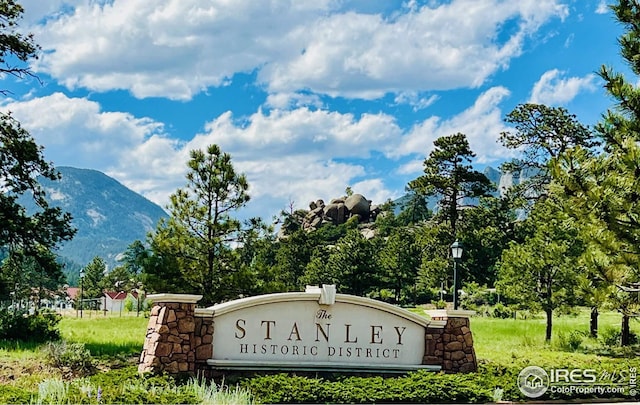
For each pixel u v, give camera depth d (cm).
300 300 1598
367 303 1641
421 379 1488
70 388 1262
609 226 1537
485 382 1526
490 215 6519
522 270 2808
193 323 1508
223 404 1232
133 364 1756
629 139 1539
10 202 2427
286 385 1377
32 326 2342
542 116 5809
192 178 2430
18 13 2480
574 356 2264
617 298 1683
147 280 2352
